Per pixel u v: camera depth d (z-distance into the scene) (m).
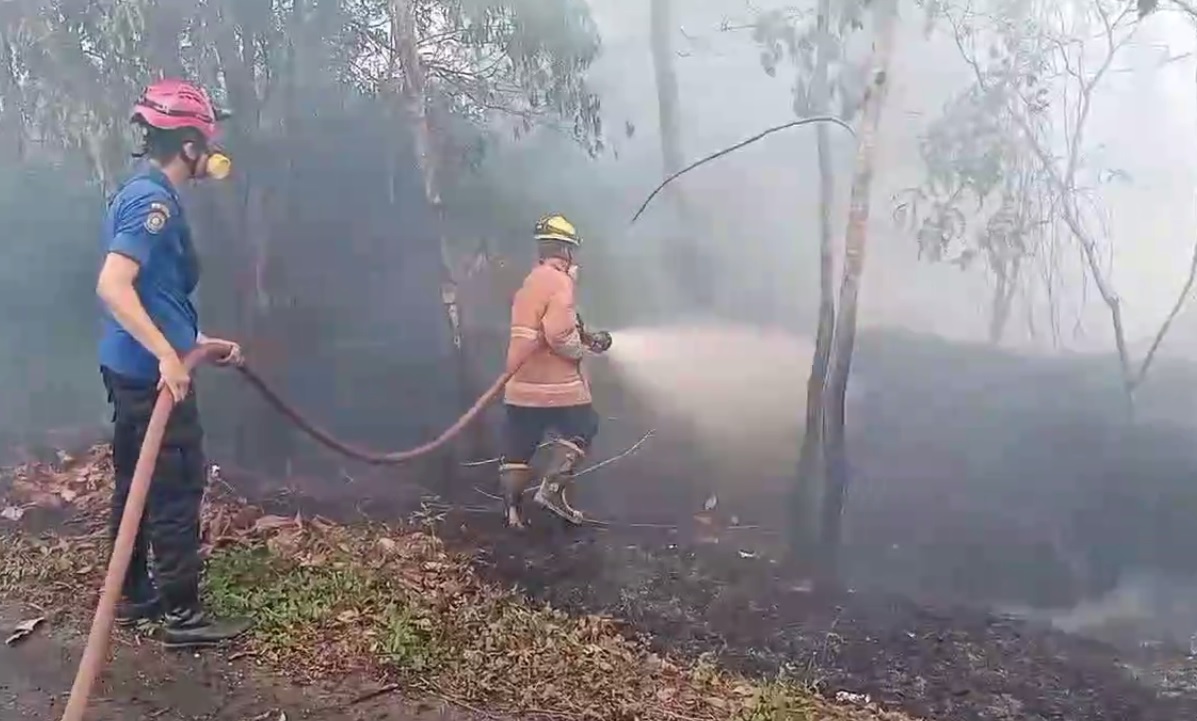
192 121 3.20
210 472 5.01
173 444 3.21
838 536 4.93
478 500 5.16
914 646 3.89
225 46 5.93
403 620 3.48
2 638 3.34
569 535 4.78
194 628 3.32
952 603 4.45
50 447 5.36
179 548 3.27
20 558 3.91
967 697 3.47
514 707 3.06
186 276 3.25
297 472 5.46
